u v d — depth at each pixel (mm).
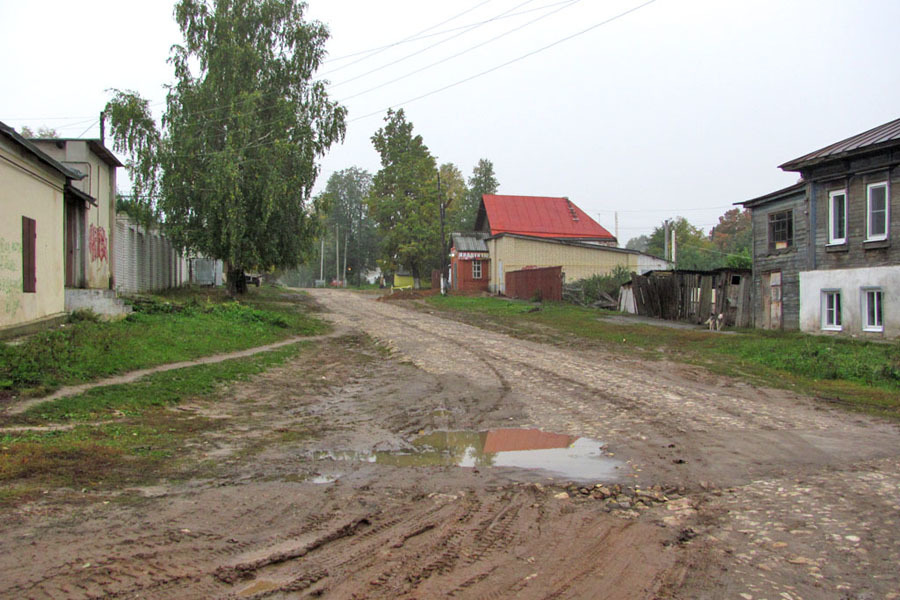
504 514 4828
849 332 17047
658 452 6836
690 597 3465
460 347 17609
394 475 5957
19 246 12375
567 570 3814
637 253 41938
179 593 3387
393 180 55875
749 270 22234
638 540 4312
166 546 4023
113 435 7160
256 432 7941
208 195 25812
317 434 7910
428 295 43469
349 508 4910
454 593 3477
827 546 4184
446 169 68188
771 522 4652
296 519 4633
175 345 13984
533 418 8883
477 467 6293
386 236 55719
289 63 29328
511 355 16000
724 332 20578
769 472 6043
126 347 12398
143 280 27938
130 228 25672
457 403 10086
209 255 27688
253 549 4035
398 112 56125
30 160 12734
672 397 10320
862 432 7863
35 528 4234
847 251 17328
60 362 10227
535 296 34969
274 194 26062
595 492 5383
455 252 46219
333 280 85500
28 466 5664
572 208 51812
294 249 28781
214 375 11617
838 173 17422
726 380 12203
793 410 9344
